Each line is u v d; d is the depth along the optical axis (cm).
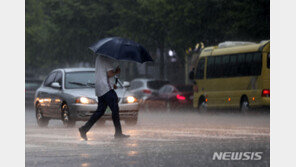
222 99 7100
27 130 3878
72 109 4231
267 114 6481
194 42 9125
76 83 4462
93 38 11650
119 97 4312
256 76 6538
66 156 2233
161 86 9181
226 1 8225
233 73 6938
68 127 4284
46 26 13038
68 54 12162
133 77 12506
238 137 3091
